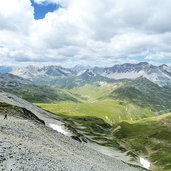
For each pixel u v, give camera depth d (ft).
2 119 245.04
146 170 379.76
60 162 155.22
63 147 241.14
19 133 201.67
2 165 107.14
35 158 135.23
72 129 596.70
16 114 348.38
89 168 180.34
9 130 196.85
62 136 318.45
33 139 205.16
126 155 641.81
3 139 150.20
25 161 121.90
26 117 364.17
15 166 110.73
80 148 289.74
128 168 303.68
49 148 194.08
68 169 144.56
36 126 294.05
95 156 282.97
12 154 124.67
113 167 261.65
